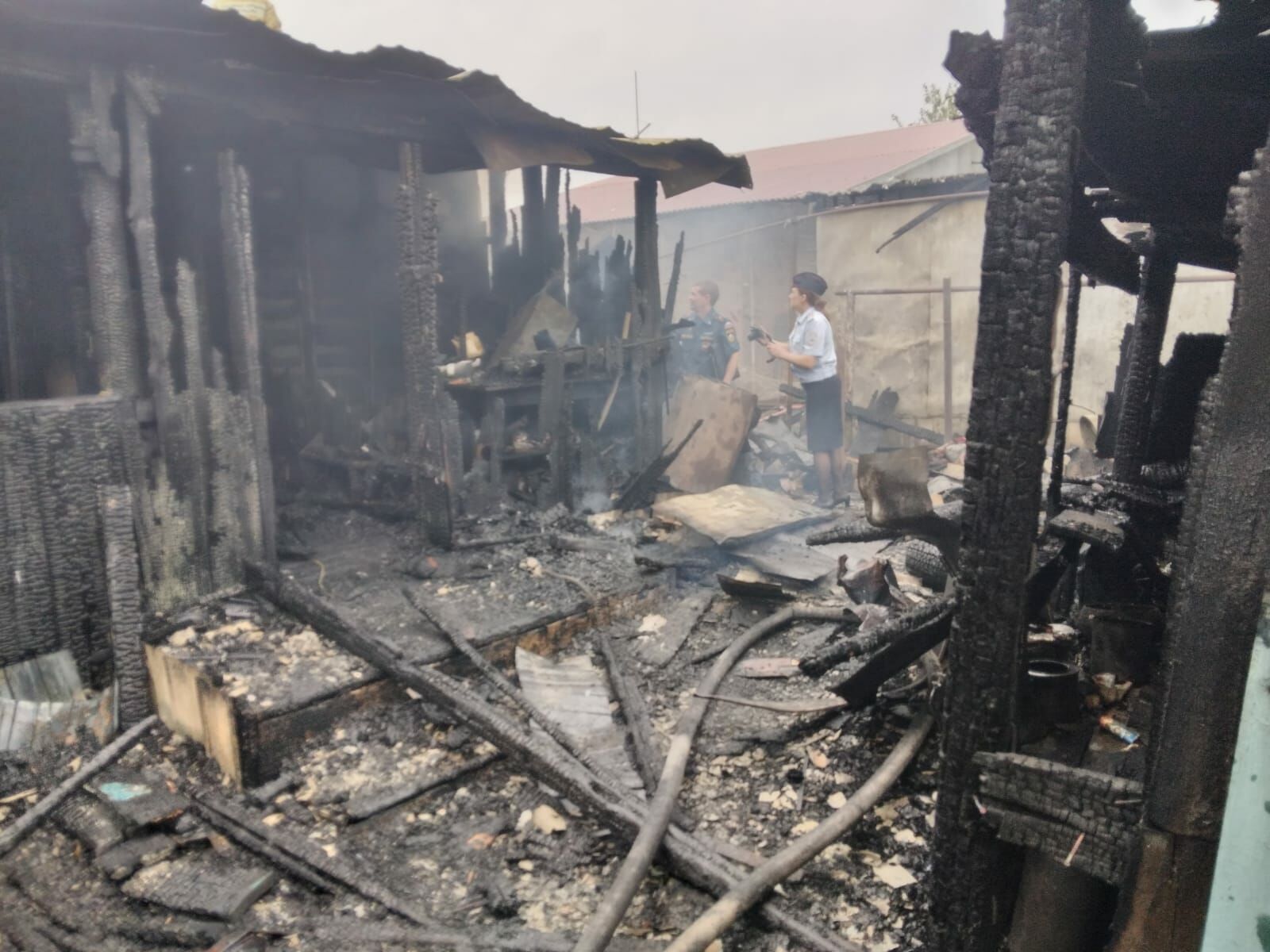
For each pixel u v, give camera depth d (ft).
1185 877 6.02
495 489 20.30
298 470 21.58
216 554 14.23
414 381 16.84
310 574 16.01
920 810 10.53
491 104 15.61
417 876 9.71
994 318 6.66
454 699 11.52
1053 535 11.50
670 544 18.16
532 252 25.89
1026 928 7.64
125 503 12.60
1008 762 6.93
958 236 33.96
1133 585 13.16
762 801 10.92
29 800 10.89
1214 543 5.66
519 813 10.78
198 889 9.33
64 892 9.43
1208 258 13.12
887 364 35.88
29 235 15.24
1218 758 5.78
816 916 8.95
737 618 16.06
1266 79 7.73
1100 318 28.76
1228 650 5.65
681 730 11.54
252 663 12.33
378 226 23.25
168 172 17.01
